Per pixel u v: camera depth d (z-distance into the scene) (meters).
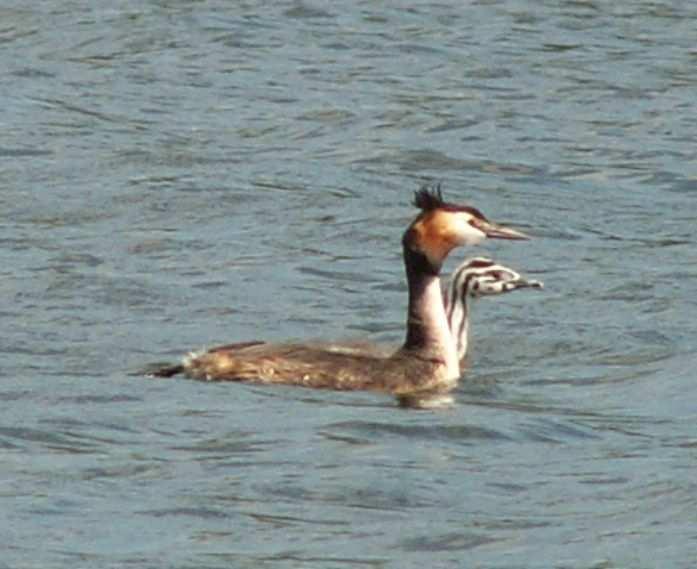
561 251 23.41
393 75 30.92
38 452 16.28
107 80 30.36
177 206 24.75
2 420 16.94
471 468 16.11
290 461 16.09
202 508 15.07
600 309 21.12
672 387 18.58
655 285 21.94
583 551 14.39
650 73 31.09
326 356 18.39
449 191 25.84
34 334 19.80
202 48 31.89
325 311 20.98
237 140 27.73
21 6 33.53
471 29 33.00
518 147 27.72
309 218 24.47
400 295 21.61
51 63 31.06
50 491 15.34
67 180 25.61
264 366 18.22
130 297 21.12
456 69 31.19
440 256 18.70
